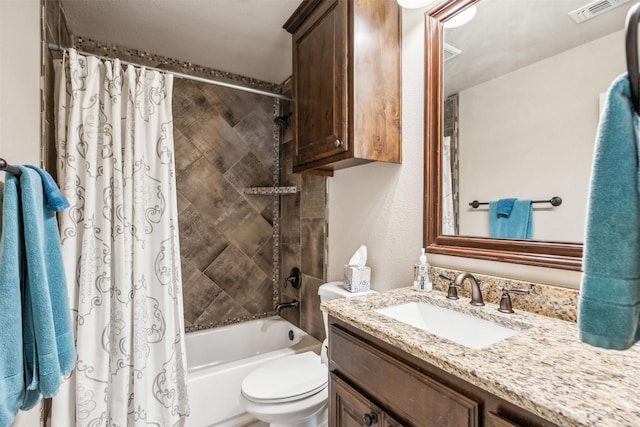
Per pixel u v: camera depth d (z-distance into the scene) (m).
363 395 0.86
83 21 1.75
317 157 1.45
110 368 1.36
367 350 0.85
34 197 0.70
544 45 0.96
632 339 0.40
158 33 1.88
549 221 0.93
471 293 1.05
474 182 1.13
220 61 2.24
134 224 1.46
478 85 1.13
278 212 2.62
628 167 0.40
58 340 0.78
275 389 1.30
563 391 0.50
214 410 1.63
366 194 1.62
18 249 0.67
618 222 0.40
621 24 0.80
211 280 2.30
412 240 1.36
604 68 0.83
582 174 0.86
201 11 1.67
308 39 1.53
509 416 0.54
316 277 2.08
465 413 0.60
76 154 1.34
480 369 0.58
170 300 1.52
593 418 0.43
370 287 1.57
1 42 0.83
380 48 1.34
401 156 1.41
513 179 1.02
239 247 2.43
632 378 0.54
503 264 1.03
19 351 0.65
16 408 0.65
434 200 1.26
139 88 1.51
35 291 0.68
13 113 0.92
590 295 0.42
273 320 2.41
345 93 1.29
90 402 1.27
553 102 0.93
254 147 2.51
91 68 1.39
